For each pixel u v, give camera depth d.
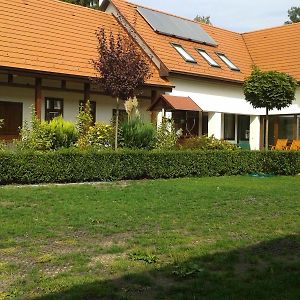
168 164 14.93
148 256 6.11
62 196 10.48
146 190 11.68
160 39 22.36
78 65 17.75
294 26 28.16
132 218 8.49
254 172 17.17
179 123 22.34
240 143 25.77
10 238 7.01
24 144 13.79
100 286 5.04
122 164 13.98
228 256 6.25
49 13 19.78
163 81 20.36
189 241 7.01
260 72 19.30
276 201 10.73
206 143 17.84
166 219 8.50
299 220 8.69
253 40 28.89
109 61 15.57
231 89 24.02
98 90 18.92
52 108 18.34
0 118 16.84
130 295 4.84
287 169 17.30
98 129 15.92
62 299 4.65
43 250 6.45
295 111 24.25
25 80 17.64
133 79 15.63
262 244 6.96
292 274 5.53
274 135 25.62
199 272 5.55
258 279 5.36
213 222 8.38
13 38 17.09
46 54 17.31
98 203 9.83
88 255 6.23
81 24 20.47
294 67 25.23
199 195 11.16
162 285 5.15
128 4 23.69
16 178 12.31
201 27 27.02
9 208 9.05
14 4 18.88
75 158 13.15
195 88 22.05
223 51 26.02
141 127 16.08
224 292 4.89
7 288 4.99
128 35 21.88
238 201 10.60
